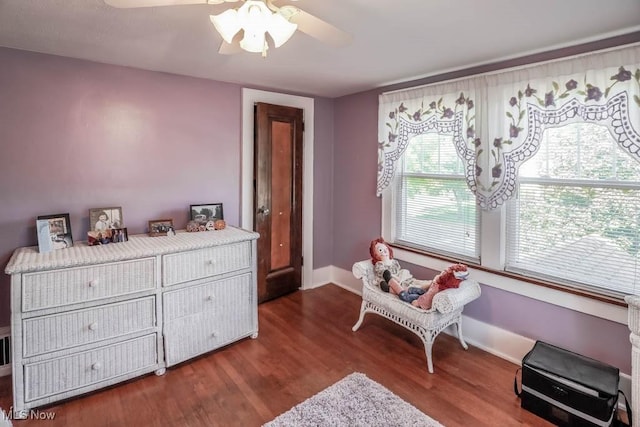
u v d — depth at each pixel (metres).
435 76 2.97
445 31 2.01
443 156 3.03
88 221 2.65
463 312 2.88
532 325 2.48
